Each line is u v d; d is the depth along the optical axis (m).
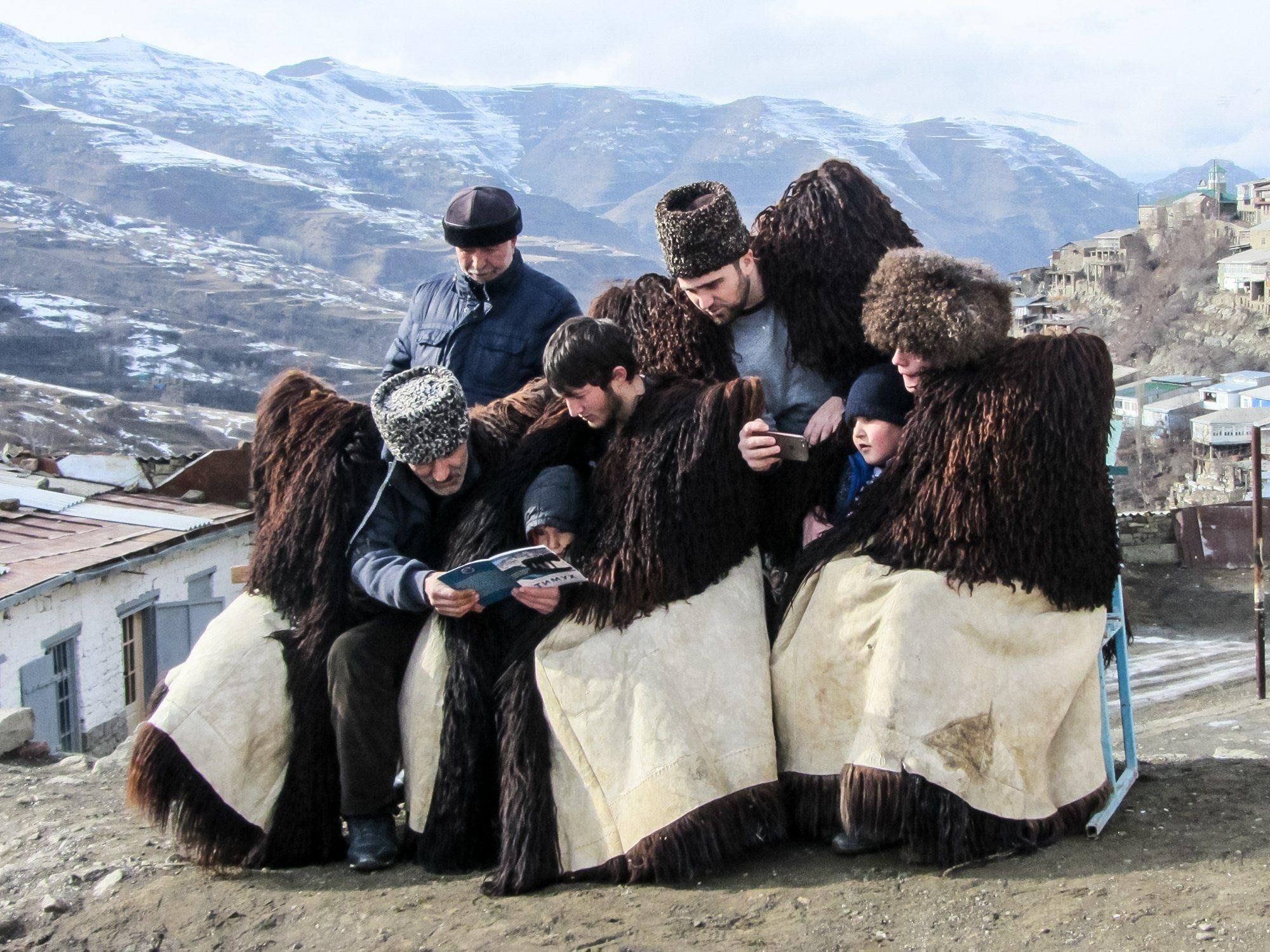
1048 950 3.08
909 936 3.24
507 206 4.75
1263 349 83.44
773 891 3.57
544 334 4.89
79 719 15.13
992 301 3.64
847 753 3.76
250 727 4.08
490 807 3.96
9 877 4.27
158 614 16.69
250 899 3.91
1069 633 3.73
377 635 4.02
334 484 4.07
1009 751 3.63
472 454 4.12
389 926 3.63
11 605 13.60
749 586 3.94
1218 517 21.56
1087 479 3.62
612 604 3.82
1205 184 112.06
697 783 3.68
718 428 3.81
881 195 4.17
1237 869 3.42
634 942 3.35
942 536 3.64
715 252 3.97
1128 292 103.19
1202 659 17.28
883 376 3.89
